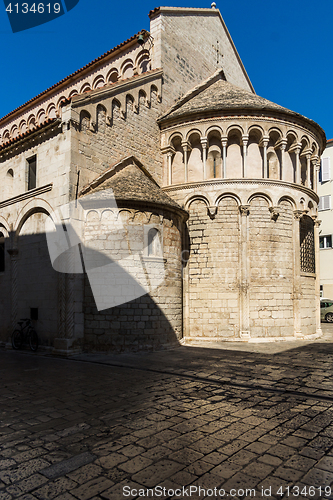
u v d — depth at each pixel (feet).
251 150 58.49
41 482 13.67
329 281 112.16
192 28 75.77
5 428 19.40
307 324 59.31
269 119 57.21
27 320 48.70
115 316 44.47
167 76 66.74
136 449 16.53
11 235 54.19
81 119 48.19
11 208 54.85
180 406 22.95
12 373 33.32
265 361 38.24
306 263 61.36
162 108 64.85
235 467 14.79
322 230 115.24
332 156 114.93
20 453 16.26
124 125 55.57
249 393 26.03
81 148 47.70
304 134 60.08
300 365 36.01
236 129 57.57
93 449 16.60
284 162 58.29
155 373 32.68
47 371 34.01
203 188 57.11
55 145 48.11
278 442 17.33
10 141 54.34
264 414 21.42
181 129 60.59
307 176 61.31
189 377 31.04
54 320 45.75
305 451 16.34
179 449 16.53
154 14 67.51
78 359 40.32
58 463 15.24
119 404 23.43
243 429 19.01
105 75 77.56
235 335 53.83
